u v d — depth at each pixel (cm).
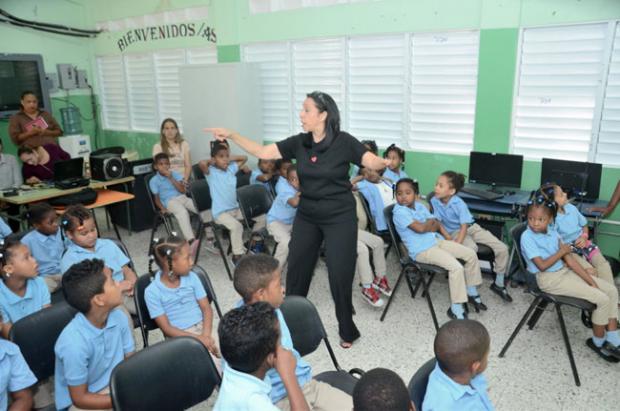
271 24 546
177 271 237
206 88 557
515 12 400
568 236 331
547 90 409
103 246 280
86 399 178
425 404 157
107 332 190
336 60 514
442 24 439
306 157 269
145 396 168
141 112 724
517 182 409
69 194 446
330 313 346
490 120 435
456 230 372
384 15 468
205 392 184
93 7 729
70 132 736
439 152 470
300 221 286
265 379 147
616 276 342
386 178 413
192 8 616
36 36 680
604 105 389
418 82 469
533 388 258
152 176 486
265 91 579
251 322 132
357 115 517
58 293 302
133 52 699
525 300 360
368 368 278
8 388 171
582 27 384
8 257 218
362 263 344
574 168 384
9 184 471
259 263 178
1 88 636
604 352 282
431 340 308
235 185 446
